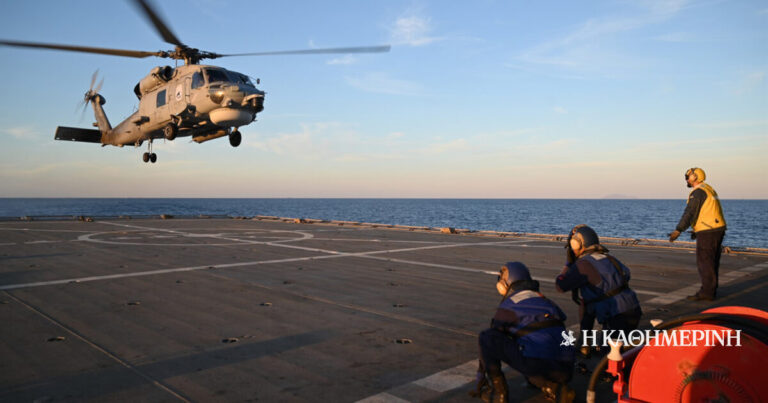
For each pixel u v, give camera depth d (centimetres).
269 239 1385
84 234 1492
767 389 210
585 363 384
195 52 1600
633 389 251
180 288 679
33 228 1712
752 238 3650
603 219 7069
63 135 2128
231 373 358
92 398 312
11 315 527
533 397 320
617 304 354
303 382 341
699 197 602
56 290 661
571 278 368
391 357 396
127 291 657
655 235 4031
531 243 1304
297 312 546
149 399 311
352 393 322
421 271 834
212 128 1684
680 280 755
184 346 422
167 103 1602
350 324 497
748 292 661
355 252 1094
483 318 524
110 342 432
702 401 227
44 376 350
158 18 1121
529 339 290
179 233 1561
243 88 1435
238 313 540
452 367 373
